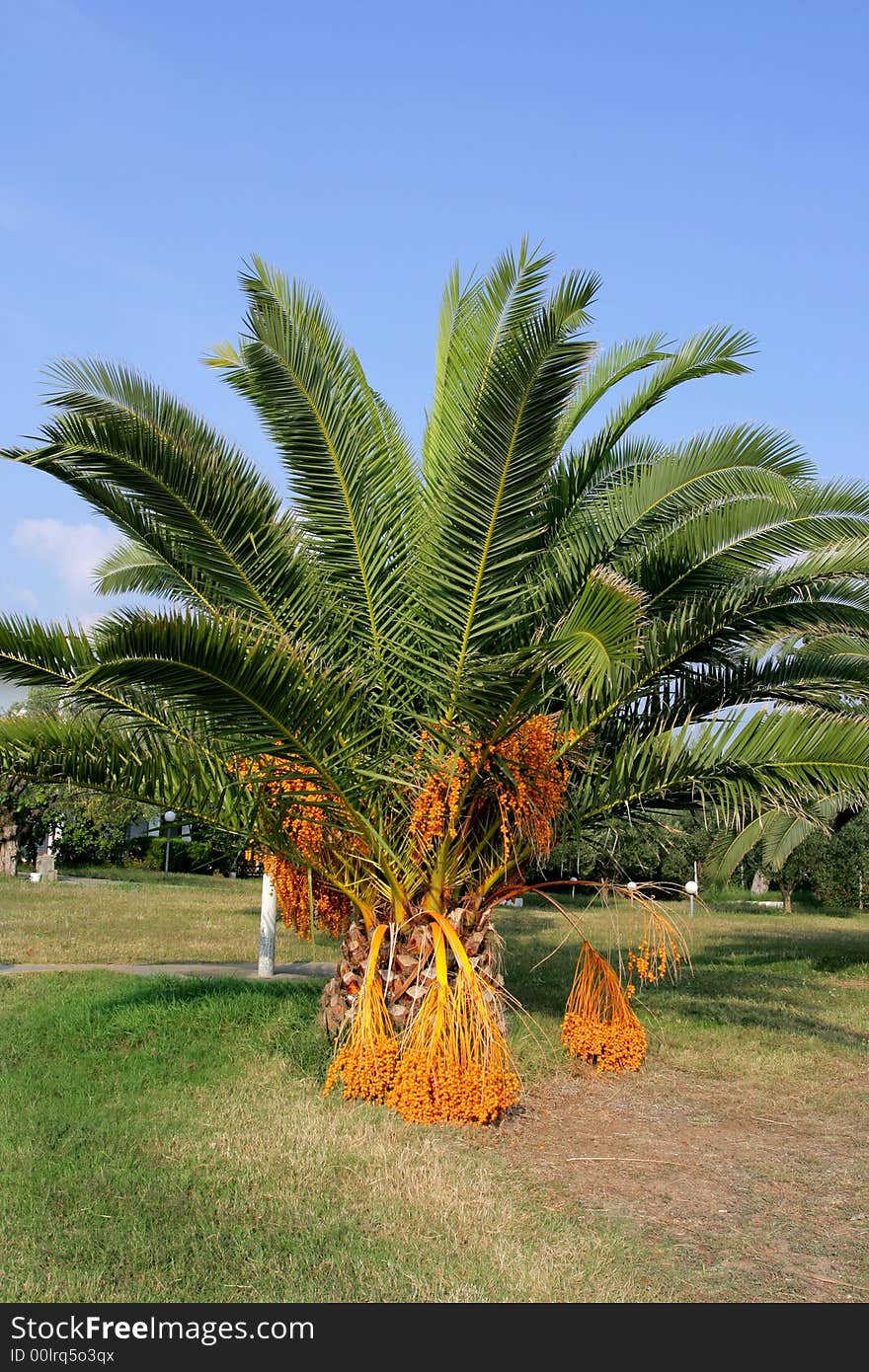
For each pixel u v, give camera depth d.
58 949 12.66
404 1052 6.27
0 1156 5.11
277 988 9.58
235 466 6.16
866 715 7.00
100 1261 4.02
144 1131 5.55
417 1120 5.98
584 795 7.48
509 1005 9.87
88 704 6.67
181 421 6.01
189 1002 8.59
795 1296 4.03
